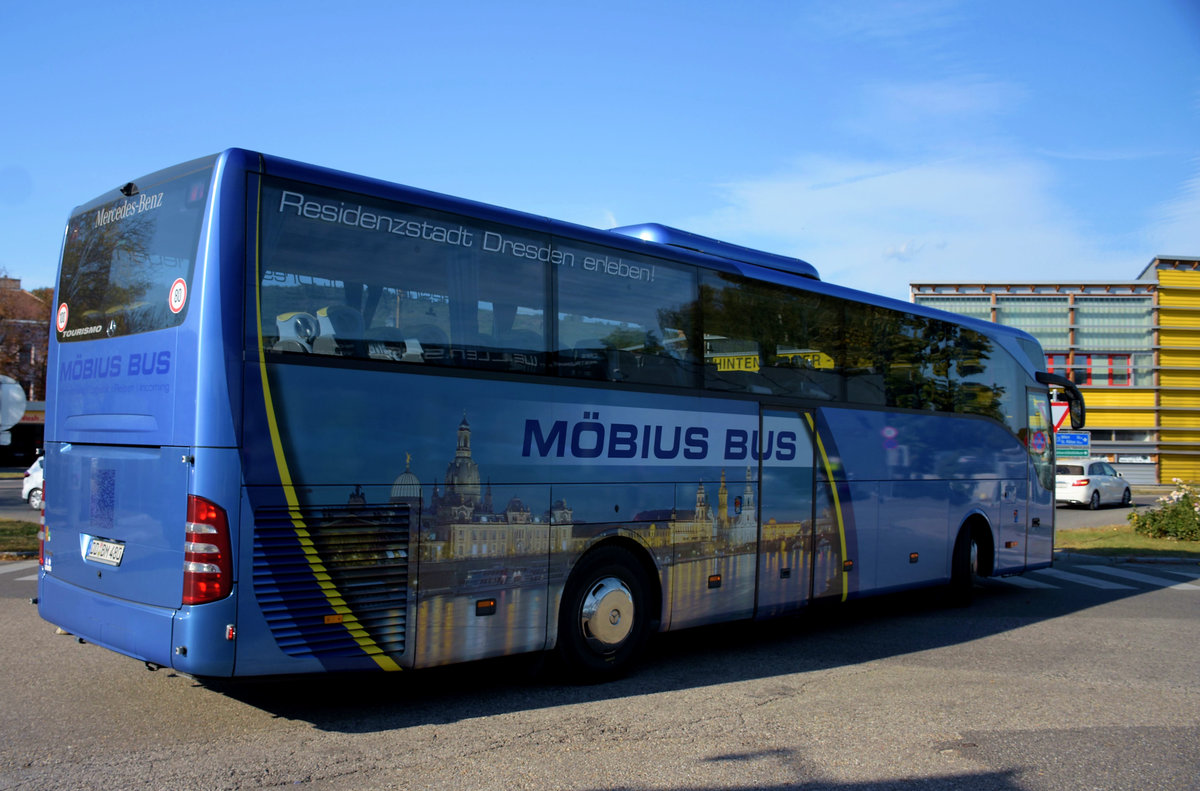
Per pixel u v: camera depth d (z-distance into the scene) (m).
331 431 5.85
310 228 5.88
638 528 7.70
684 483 8.14
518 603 6.82
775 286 9.27
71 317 6.79
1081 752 5.95
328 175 6.00
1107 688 7.67
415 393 6.27
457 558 6.44
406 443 6.20
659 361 7.99
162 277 5.88
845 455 9.99
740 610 8.68
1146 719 6.75
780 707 6.84
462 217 6.66
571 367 7.27
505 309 6.86
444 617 6.36
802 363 9.54
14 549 15.09
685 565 8.12
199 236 5.63
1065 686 7.72
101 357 6.32
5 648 8.00
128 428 5.95
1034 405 13.78
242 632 5.45
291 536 5.65
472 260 6.69
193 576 5.38
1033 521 13.49
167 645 5.47
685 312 8.27
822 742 5.98
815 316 9.75
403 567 6.15
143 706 6.39
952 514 11.72
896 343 10.94
